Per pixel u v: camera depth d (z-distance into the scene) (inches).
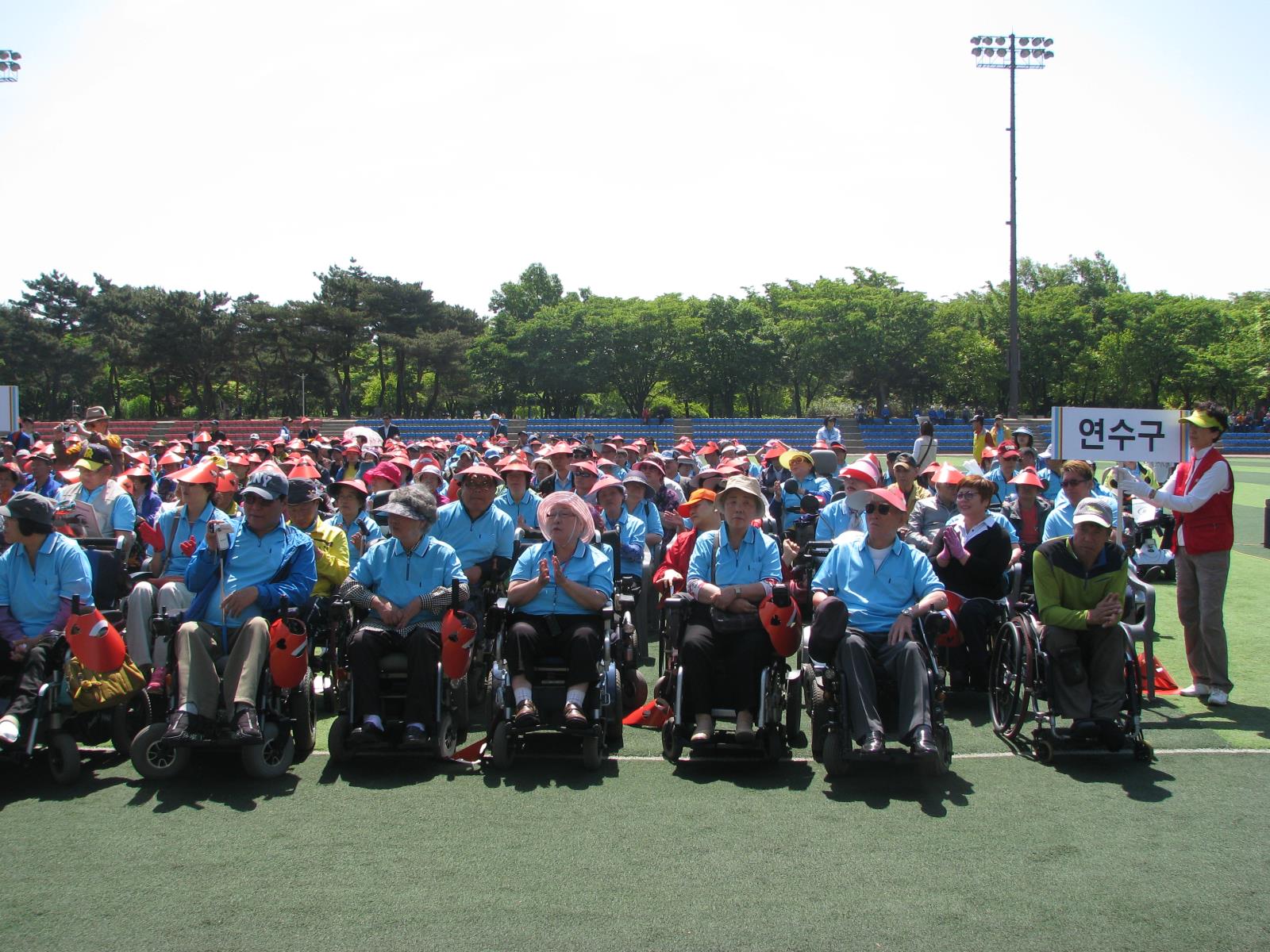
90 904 165.2
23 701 217.3
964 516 301.4
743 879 173.5
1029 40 1311.5
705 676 236.7
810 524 365.4
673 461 521.7
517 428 1951.3
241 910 162.9
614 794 217.2
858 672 223.5
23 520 231.0
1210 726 262.2
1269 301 2942.9
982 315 2605.8
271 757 231.3
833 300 2412.6
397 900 166.1
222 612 235.6
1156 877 173.9
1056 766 234.2
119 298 2459.4
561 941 152.3
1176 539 289.6
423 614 246.7
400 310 2482.8
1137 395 2591.0
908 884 171.5
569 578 254.4
